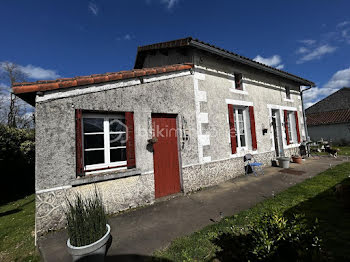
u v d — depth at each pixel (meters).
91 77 3.44
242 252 2.19
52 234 2.92
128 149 3.81
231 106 6.04
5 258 2.64
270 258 1.80
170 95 4.63
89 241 2.11
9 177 6.66
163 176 4.43
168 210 3.64
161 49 5.70
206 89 5.46
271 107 7.78
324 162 7.51
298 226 1.98
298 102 9.68
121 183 3.68
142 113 4.10
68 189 3.15
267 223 2.14
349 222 2.83
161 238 2.65
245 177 5.80
